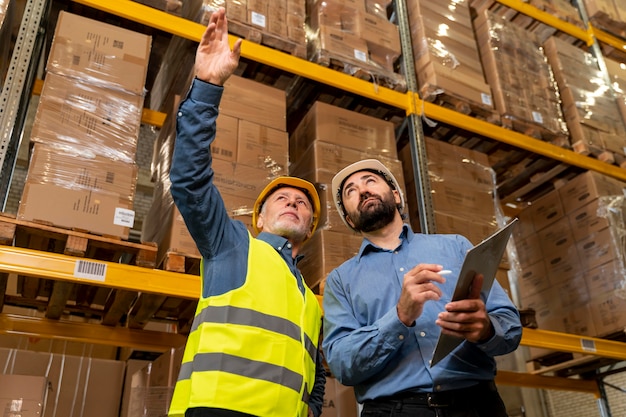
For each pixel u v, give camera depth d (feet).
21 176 20.30
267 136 11.70
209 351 5.91
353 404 12.09
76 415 12.28
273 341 6.19
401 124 15.26
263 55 12.33
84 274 8.70
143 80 10.53
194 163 6.13
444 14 15.47
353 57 13.46
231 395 5.67
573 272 15.11
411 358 6.50
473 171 14.55
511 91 15.46
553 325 15.31
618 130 17.10
